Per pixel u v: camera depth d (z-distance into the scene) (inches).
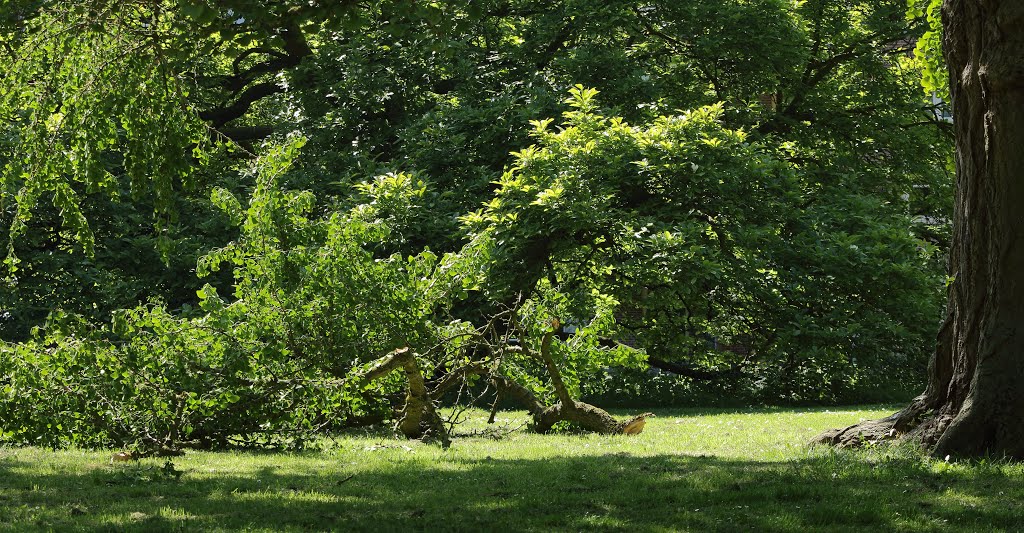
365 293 479.8
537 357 545.0
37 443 440.5
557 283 896.9
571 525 253.6
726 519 262.1
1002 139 370.6
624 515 269.4
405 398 538.9
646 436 531.2
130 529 239.6
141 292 911.7
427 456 419.2
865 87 1188.5
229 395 432.5
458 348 539.5
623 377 943.0
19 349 414.9
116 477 335.6
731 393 938.1
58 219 896.3
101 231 923.4
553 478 337.7
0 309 876.0
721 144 853.8
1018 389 370.0
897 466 353.4
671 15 1013.8
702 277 821.2
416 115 990.4
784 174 894.4
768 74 1066.1
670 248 802.8
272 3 308.7
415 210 840.9
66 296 893.2
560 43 1023.6
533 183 838.5
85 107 453.1
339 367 479.2
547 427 554.6
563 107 925.2
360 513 270.8
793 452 413.1
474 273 534.3
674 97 1103.6
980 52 375.9
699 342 1018.7
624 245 839.1
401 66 985.5
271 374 456.4
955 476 333.4
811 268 884.0
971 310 386.6
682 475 341.4
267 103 1273.4
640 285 867.4
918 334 880.9
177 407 435.8
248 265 475.8
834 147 1161.4
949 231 1177.4
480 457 416.5
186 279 914.1
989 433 372.2
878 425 429.1
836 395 928.3
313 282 466.6
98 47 442.6
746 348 1053.8
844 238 882.8
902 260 885.8
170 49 387.2
